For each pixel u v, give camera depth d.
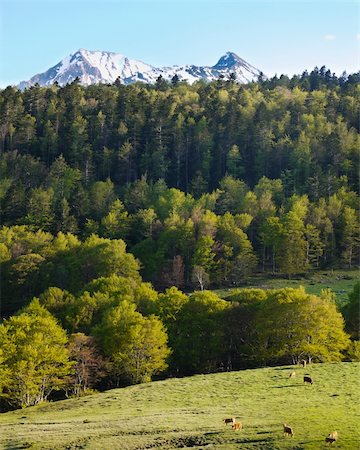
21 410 55.03
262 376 59.81
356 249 141.50
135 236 154.12
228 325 79.69
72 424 43.91
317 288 117.69
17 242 137.12
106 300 88.75
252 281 128.25
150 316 74.06
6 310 119.44
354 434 35.91
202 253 130.25
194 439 36.94
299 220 133.75
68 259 128.50
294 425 38.75
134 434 39.06
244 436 36.78
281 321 73.62
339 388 51.81
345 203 154.00
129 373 69.38
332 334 73.38
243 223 148.00
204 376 63.38
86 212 164.25
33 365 62.31
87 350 69.12
